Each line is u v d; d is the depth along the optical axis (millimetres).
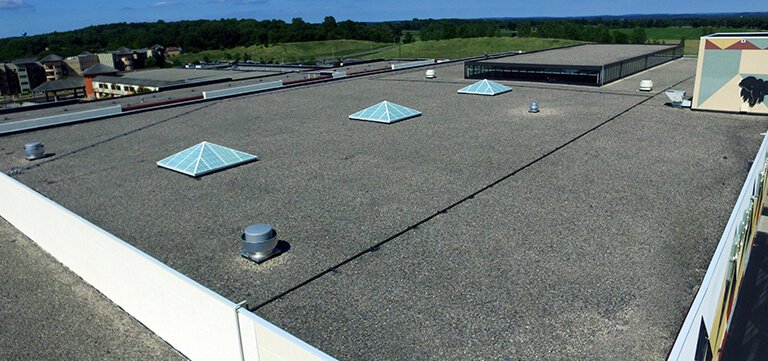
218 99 38094
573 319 10023
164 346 13055
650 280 11242
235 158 21156
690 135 23156
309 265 12633
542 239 13367
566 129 24781
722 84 27109
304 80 46094
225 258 13219
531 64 40875
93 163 22469
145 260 12562
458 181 18047
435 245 13312
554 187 17078
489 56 62812
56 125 30312
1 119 35219
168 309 12531
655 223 14078
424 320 10258
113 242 13609
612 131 24172
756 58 25906
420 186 17703
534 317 10148
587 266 11930
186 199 17453
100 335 13516
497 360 9055
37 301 15039
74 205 17484
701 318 10211
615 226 13977
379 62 71312
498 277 11633
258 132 26969
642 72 44875
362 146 23188
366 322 10289
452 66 55375
